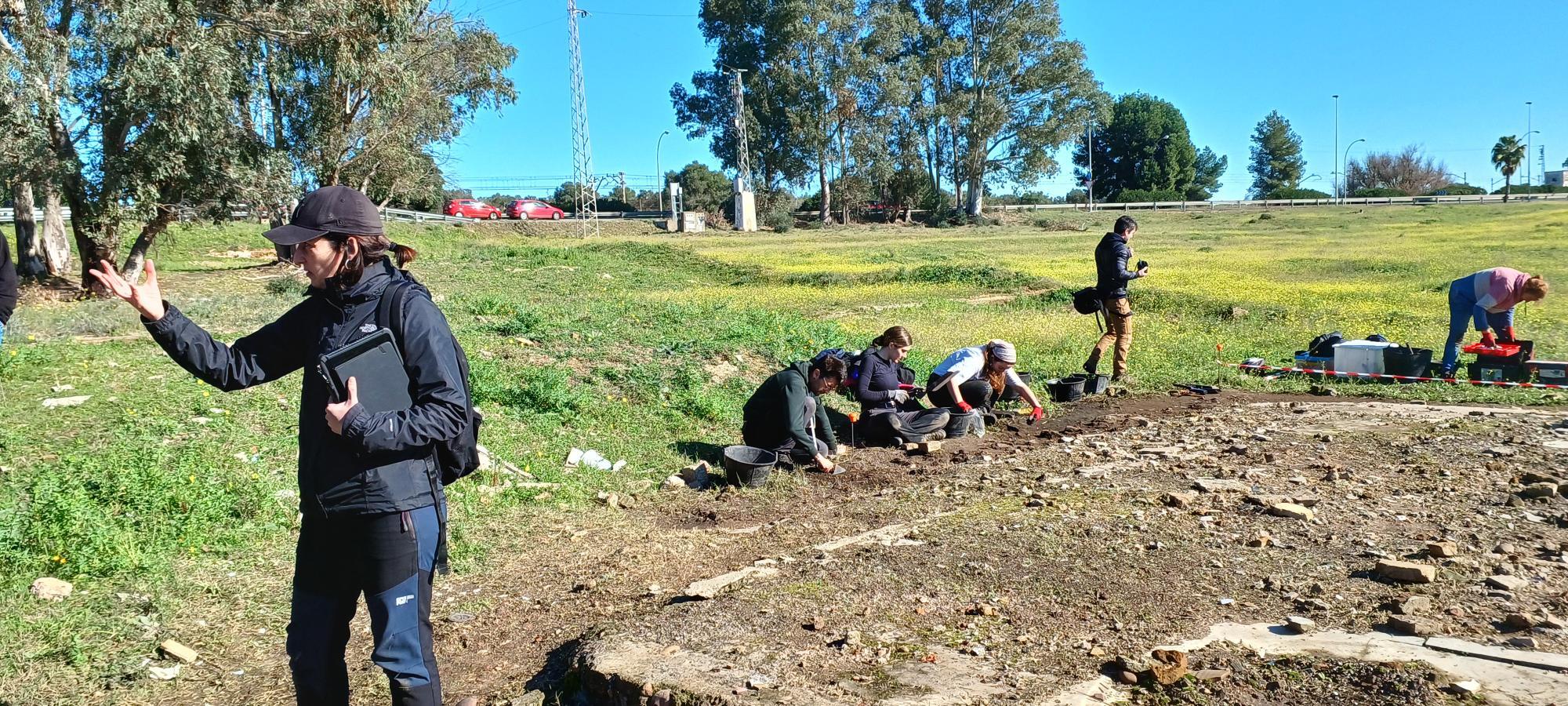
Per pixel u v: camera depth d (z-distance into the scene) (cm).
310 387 310
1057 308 1952
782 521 653
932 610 432
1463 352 1141
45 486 579
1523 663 351
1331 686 344
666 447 879
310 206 311
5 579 498
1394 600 412
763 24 6294
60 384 912
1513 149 8138
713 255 3731
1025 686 352
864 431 908
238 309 1600
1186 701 339
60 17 1928
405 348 311
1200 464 727
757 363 1215
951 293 2278
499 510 671
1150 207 8212
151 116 1916
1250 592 442
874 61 6122
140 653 447
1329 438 803
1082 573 473
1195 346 1417
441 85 2984
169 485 602
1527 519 541
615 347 1193
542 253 3028
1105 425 950
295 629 316
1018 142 6525
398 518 306
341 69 2252
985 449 864
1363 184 11800
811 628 414
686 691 354
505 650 456
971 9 6366
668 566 558
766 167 6819
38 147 1834
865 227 6506
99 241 1975
